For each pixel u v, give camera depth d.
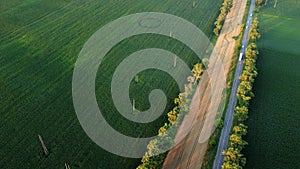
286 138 67.38
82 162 61.19
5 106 71.94
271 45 98.50
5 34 96.00
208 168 60.94
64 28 100.75
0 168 59.25
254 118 71.75
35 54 88.50
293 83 82.94
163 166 61.31
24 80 79.44
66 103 73.62
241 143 61.72
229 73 86.12
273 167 61.31
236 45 97.81
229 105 75.25
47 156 61.84
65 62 86.25
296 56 93.81
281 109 74.56
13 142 64.12
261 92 79.31
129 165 61.38
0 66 83.56
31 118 69.44
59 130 67.12
